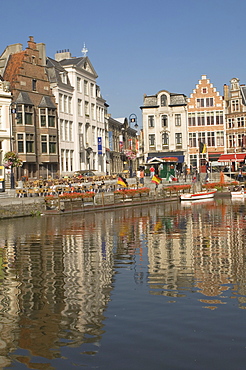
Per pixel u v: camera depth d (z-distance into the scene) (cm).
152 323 948
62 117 5906
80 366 769
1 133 4888
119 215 3644
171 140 7531
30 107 5284
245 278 1316
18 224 3055
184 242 2044
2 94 4900
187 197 5212
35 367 770
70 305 1089
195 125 7531
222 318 970
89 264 1582
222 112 7475
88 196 4106
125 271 1452
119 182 4762
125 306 1068
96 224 2962
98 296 1160
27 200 3653
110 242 2114
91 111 6862
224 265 1501
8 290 1243
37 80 5491
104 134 7406
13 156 4325
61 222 3150
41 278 1381
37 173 5412
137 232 2478
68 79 6234
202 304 1070
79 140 6369
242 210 3775
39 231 2619
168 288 1222
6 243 2145
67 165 6044
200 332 895
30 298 1158
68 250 1905
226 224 2753
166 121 7550
